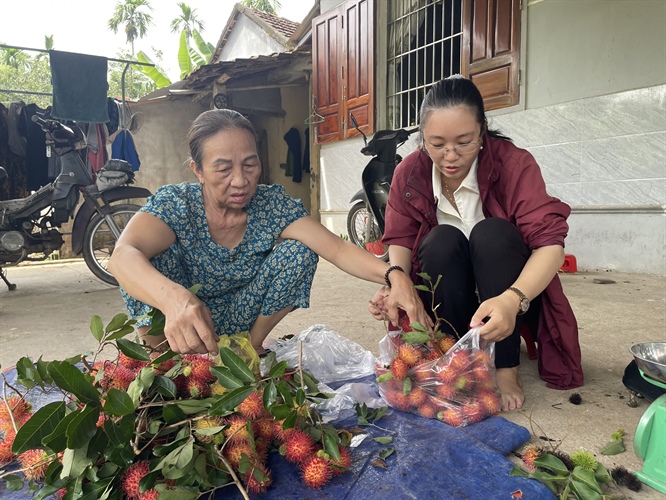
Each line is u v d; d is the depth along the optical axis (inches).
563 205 65.9
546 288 67.6
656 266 158.4
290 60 306.7
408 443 53.6
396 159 191.8
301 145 382.9
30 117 215.9
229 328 74.6
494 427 56.1
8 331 112.5
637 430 48.7
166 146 358.3
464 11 204.7
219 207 66.2
